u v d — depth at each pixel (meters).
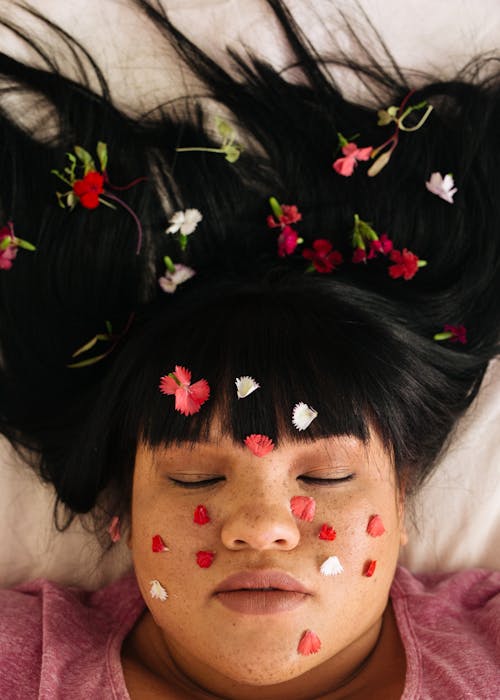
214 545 1.07
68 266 1.31
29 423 1.33
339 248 1.30
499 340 1.31
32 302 1.31
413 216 1.31
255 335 1.10
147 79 1.33
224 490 1.07
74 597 1.29
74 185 1.27
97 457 1.19
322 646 1.06
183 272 1.26
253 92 1.32
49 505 1.35
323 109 1.32
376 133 1.32
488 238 1.31
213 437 1.08
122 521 1.24
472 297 1.30
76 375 1.30
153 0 1.33
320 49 1.33
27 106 1.31
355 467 1.09
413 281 1.28
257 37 1.33
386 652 1.20
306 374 1.09
